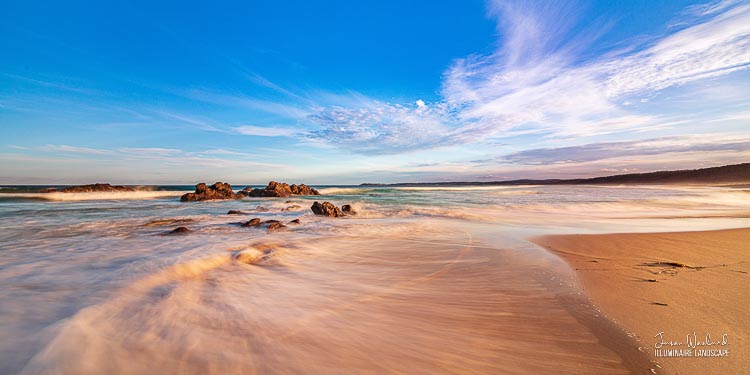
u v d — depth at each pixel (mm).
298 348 2531
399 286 4336
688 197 24375
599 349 2670
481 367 2396
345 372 2234
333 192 39844
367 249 6848
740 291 4004
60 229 9484
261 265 5328
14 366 2002
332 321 3117
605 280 4551
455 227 10289
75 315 2854
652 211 15633
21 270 4699
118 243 7176
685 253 6211
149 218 12422
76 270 4699
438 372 2305
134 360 2182
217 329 2789
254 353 2406
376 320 3186
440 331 2977
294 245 7137
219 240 7621
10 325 2660
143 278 4223
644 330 2990
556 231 9430
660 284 4328
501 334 2932
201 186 26812
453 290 4184
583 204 18891
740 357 2502
